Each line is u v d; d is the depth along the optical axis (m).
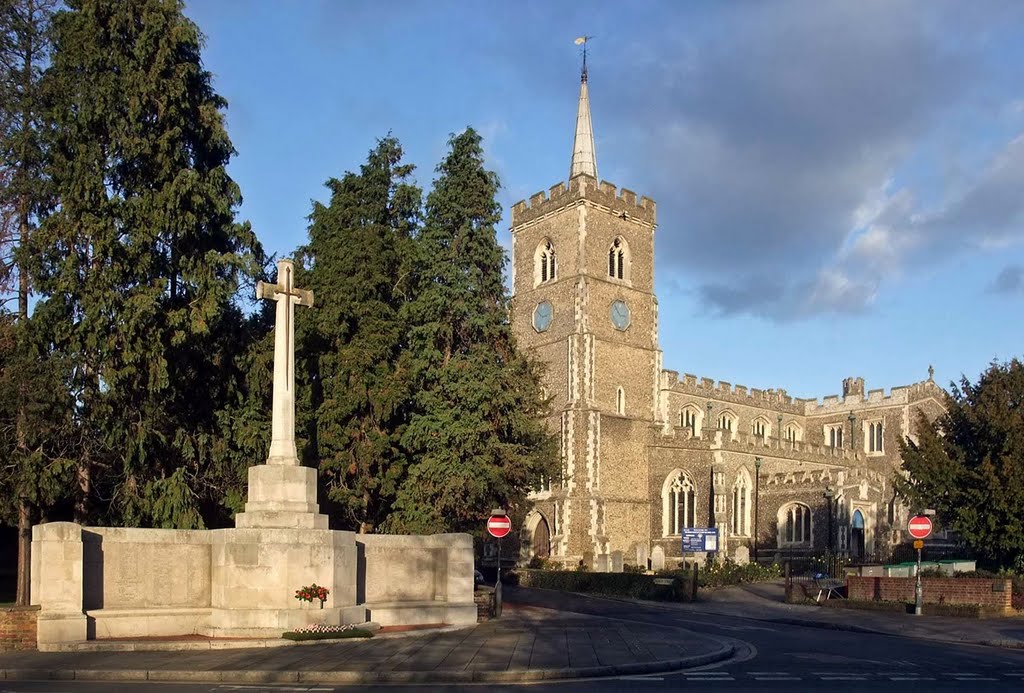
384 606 23.66
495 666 16.91
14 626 19.23
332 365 30.44
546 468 40.78
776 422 80.94
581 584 45.59
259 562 21.12
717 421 75.62
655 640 21.62
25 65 26.83
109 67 26.95
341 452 29.70
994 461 35.81
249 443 27.83
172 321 26.12
